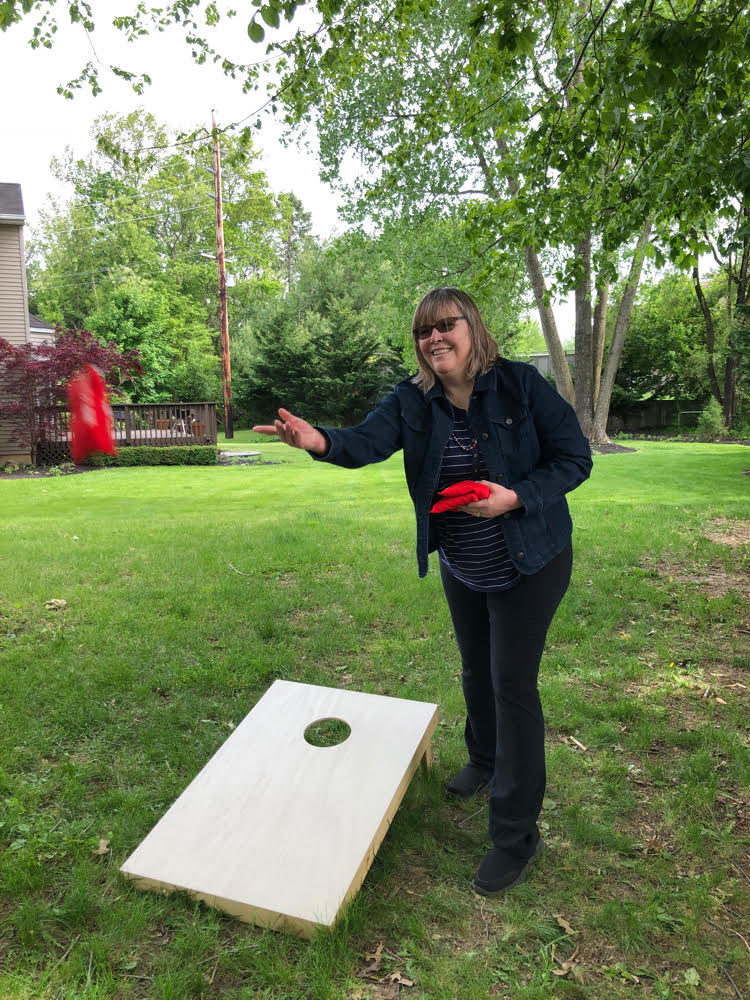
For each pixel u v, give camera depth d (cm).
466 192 1606
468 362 207
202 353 3472
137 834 228
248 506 921
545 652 385
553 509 208
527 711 206
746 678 354
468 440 212
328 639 402
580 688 339
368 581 520
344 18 460
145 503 959
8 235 1487
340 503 944
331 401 3083
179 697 331
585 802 250
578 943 186
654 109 411
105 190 4200
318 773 227
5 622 432
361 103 1473
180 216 4253
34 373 1279
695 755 276
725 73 348
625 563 567
